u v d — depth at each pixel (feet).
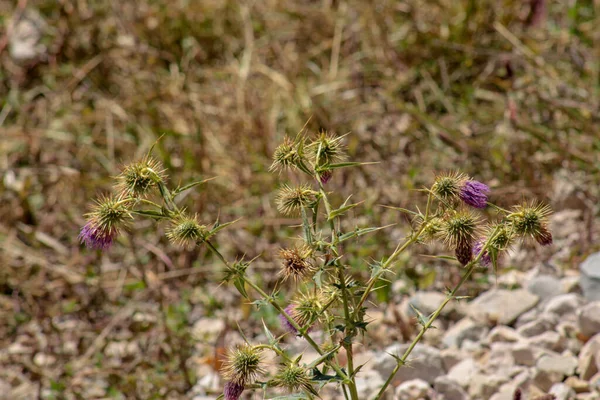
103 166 22.52
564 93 22.25
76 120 23.65
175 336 16.83
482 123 22.04
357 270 17.60
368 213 19.19
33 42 25.91
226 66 25.02
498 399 14.20
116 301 18.65
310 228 10.81
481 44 23.89
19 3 25.99
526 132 20.89
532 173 19.53
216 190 20.66
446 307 16.62
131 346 17.40
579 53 23.52
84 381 16.74
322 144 10.94
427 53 23.70
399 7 25.03
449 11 24.49
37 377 16.98
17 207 21.21
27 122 24.23
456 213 10.75
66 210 21.30
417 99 22.70
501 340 15.71
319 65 24.94
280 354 10.63
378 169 20.75
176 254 19.49
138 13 26.14
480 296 16.92
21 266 19.85
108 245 10.71
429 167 20.63
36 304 18.99
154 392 15.92
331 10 25.66
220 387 15.65
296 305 10.98
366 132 21.90
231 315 17.72
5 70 25.85
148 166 10.78
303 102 22.44
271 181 20.52
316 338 15.87
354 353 15.87
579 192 19.16
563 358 14.80
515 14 24.31
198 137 21.06
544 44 23.88
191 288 18.80
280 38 25.67
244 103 22.86
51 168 22.33
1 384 17.01
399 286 17.67
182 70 24.52
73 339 17.81
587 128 20.80
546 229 10.65
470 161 20.61
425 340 16.08
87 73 25.13
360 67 23.77
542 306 16.61
